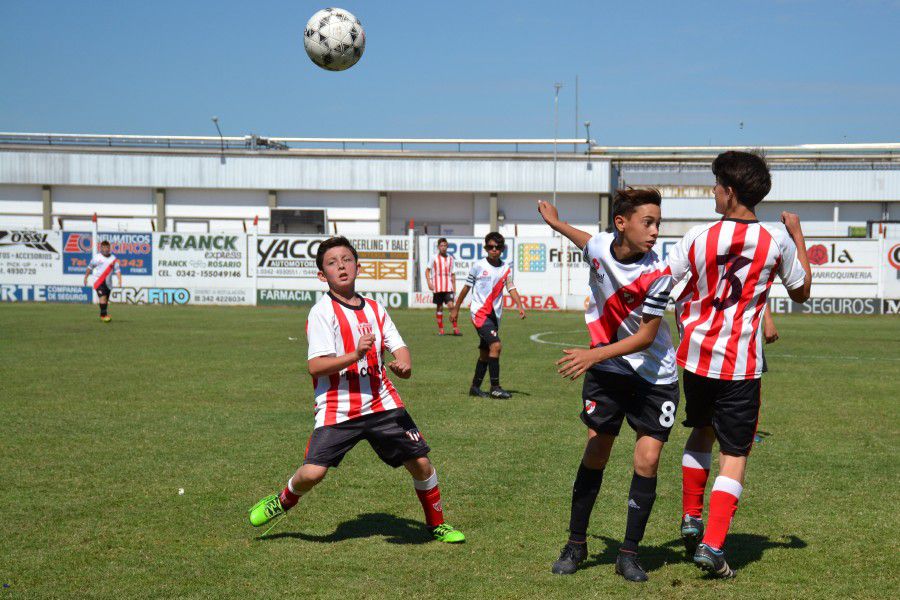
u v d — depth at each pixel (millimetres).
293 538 4449
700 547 3887
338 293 4402
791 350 15273
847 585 3816
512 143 45750
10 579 3789
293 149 46406
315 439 4348
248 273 28750
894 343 16688
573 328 20516
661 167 48031
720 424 4039
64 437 6949
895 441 7109
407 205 46656
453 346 15547
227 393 9391
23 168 44531
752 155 4035
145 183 44969
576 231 4359
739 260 3924
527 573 3957
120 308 26203
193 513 4863
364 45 10352
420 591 3695
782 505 5172
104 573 3881
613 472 5992
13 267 28922
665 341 3984
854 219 47438
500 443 6969
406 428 4371
